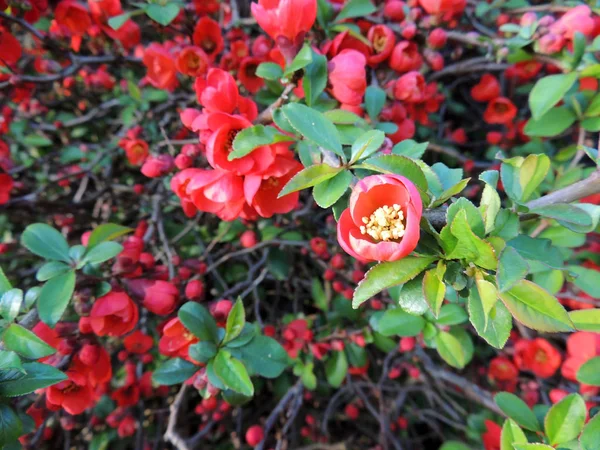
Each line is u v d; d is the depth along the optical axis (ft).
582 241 0.90
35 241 0.76
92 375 0.84
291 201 0.82
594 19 0.99
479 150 1.73
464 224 0.45
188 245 1.56
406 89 0.92
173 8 0.96
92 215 1.69
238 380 0.73
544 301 0.48
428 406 1.75
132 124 1.51
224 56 1.09
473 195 1.41
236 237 1.42
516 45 0.93
